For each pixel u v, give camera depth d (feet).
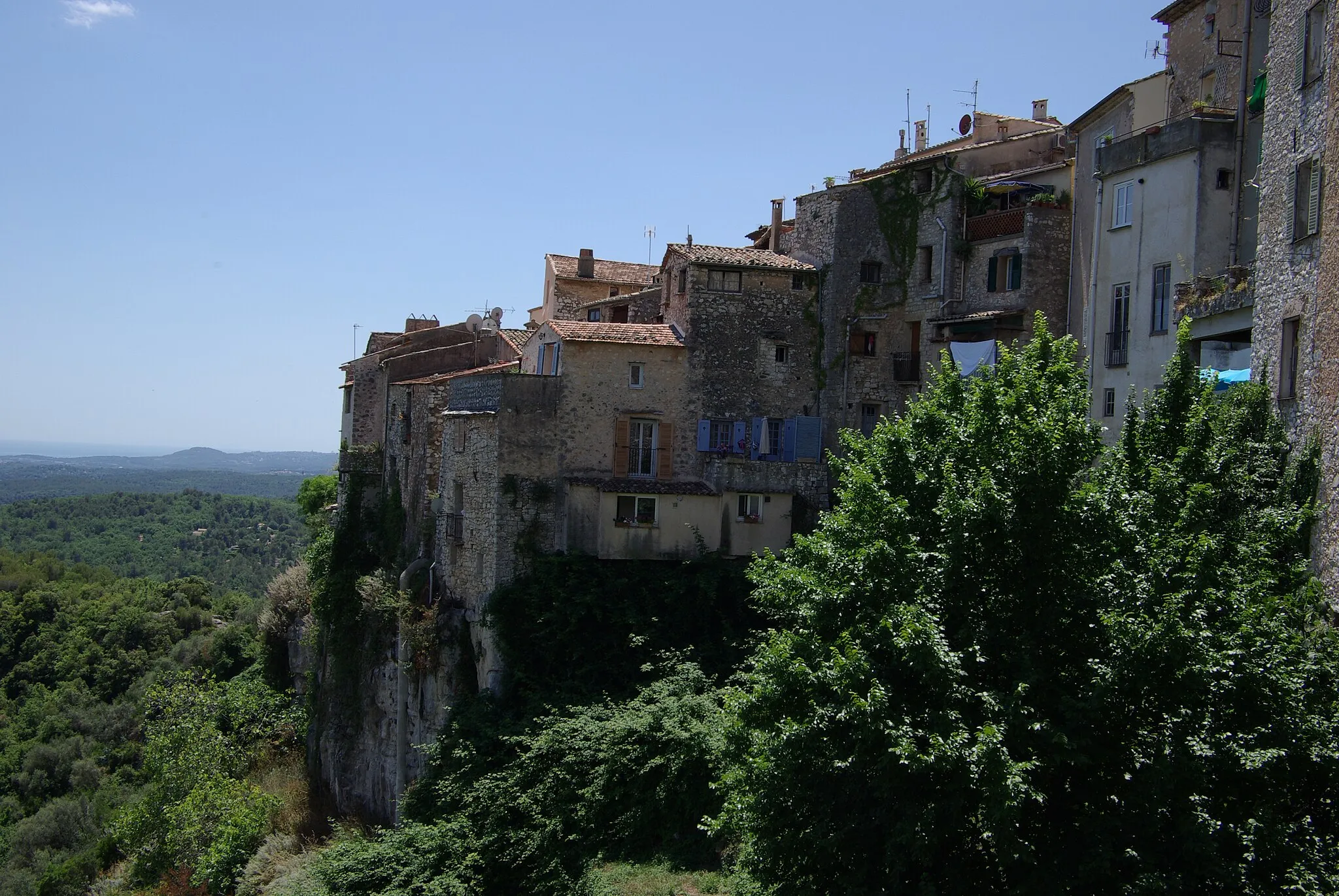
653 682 107.55
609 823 93.76
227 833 133.08
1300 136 73.20
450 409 134.51
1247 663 53.52
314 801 144.66
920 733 54.08
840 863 57.88
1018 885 53.16
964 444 64.85
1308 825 53.62
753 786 61.62
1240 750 52.19
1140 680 53.93
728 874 81.82
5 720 261.44
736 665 108.58
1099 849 52.31
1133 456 68.39
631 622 112.98
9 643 300.81
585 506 120.47
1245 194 96.37
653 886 83.30
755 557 78.18
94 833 198.59
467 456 128.47
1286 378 73.00
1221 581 56.54
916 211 138.10
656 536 119.75
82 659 284.61
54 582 369.91
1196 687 53.11
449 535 130.21
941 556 59.16
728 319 132.36
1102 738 55.52
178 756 150.41
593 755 96.99
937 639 54.95
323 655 156.97
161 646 298.15
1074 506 59.36
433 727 125.49
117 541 577.43
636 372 126.82
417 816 106.22
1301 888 50.16
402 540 152.87
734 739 65.98
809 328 136.77
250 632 255.09
